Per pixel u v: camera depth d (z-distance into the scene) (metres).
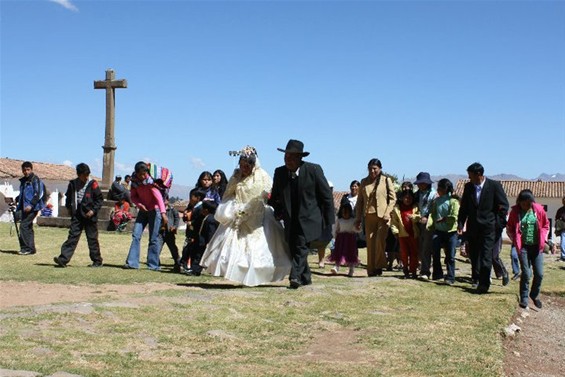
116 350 5.74
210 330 6.75
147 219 12.22
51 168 53.72
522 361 6.84
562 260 20.75
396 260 15.45
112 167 24.23
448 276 11.78
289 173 9.80
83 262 12.92
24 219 13.93
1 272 10.70
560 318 9.85
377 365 5.88
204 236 11.34
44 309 6.94
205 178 11.58
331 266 14.93
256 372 5.37
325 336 6.94
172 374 5.14
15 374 4.70
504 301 9.91
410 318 8.08
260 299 8.64
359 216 12.55
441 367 5.92
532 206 10.35
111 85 23.98
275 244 9.91
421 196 12.30
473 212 10.88
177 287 9.54
